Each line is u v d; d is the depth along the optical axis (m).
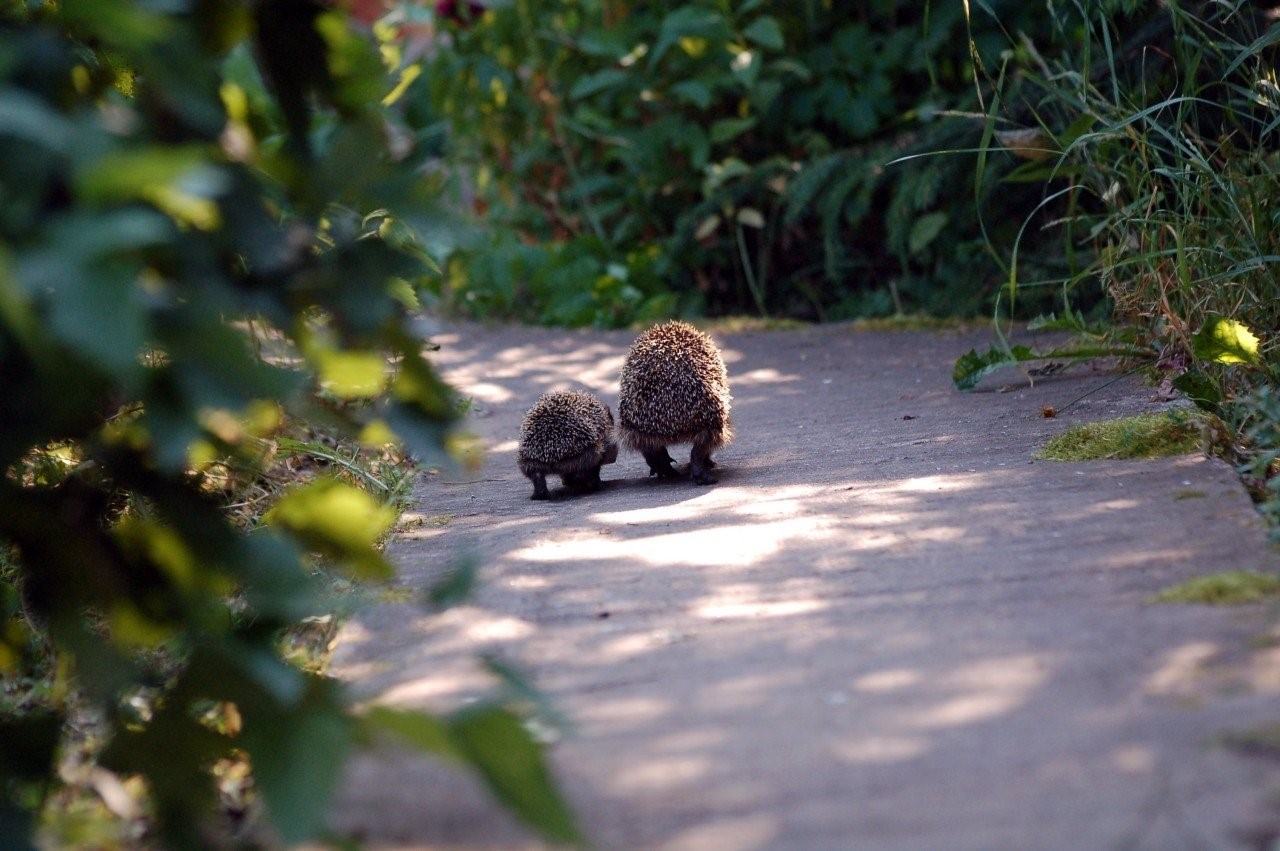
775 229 15.76
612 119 16.45
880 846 3.13
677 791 3.49
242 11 3.83
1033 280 13.00
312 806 3.35
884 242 15.22
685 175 16.17
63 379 3.46
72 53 3.82
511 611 5.11
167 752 3.86
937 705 3.84
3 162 3.26
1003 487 6.34
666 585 5.31
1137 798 3.23
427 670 4.54
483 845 3.44
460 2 16.03
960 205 13.65
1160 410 7.54
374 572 4.40
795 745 3.68
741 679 4.19
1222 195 7.99
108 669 4.01
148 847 4.08
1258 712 3.58
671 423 7.43
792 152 16.05
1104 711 3.70
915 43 14.91
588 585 5.39
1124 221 8.39
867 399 9.69
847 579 5.16
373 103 4.27
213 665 3.81
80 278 3.05
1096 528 5.46
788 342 12.75
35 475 5.92
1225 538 5.14
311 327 4.45
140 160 3.02
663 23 15.51
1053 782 3.34
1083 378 9.12
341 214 4.25
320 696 3.66
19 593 5.85
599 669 4.41
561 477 7.88
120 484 4.30
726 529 6.14
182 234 3.59
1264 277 7.59
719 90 15.91
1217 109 10.51
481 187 16.81
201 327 3.47
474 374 11.80
